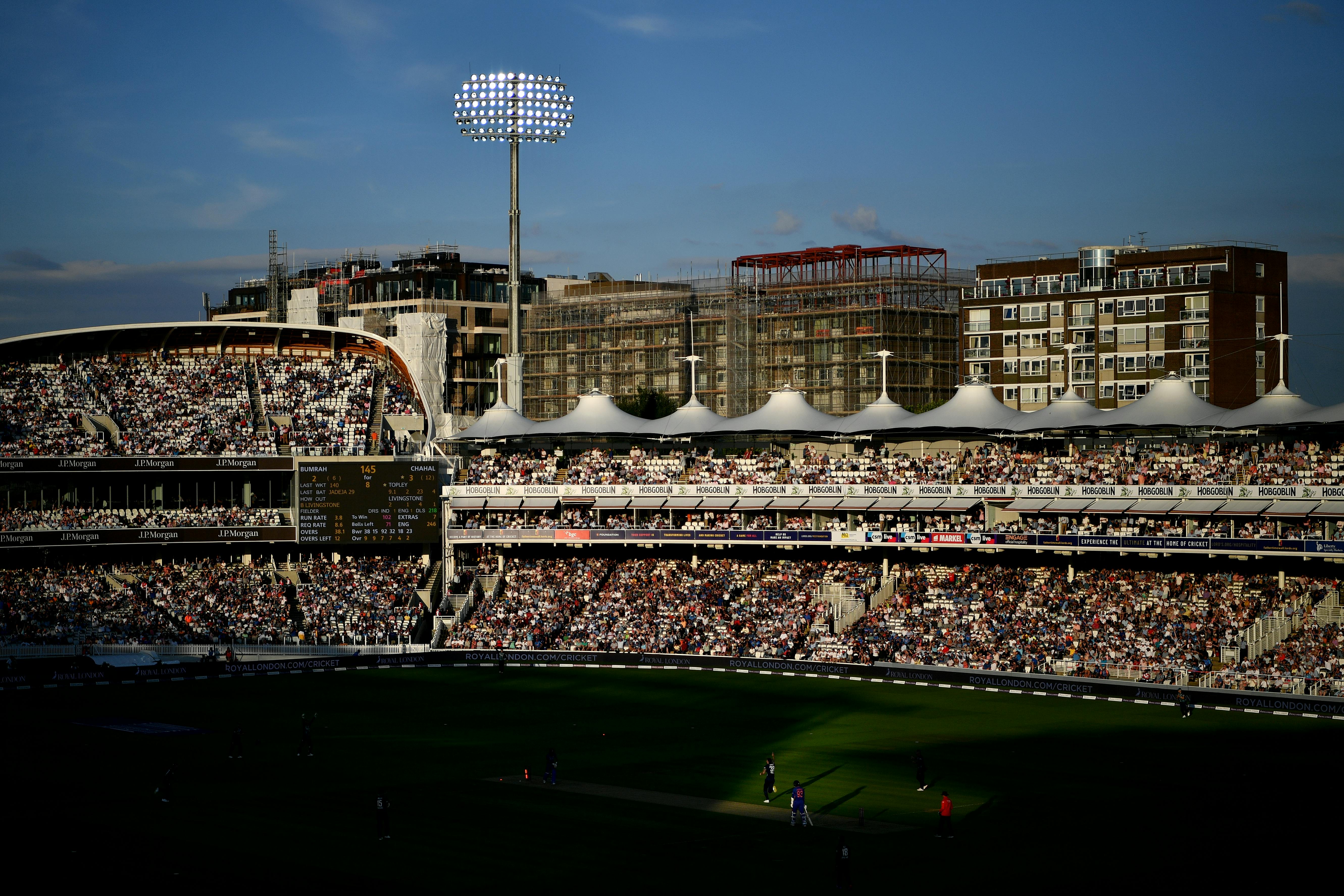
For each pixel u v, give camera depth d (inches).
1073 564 4505.4
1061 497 4402.1
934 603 4483.3
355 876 2000.5
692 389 5654.5
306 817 2375.7
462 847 2175.2
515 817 2383.1
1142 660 3909.9
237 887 1937.7
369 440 5438.0
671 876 2018.9
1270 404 4448.8
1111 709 3585.1
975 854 2155.5
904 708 3646.7
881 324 6845.5
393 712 3619.6
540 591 5004.9
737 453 5506.9
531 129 5639.8
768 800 2536.9
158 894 1903.3
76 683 4082.2
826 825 2343.8
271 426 5433.1
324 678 4249.5
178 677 4229.8
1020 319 6456.7
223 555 5093.5
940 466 4781.0
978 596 4468.5
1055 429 4793.3
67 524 4788.4
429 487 5054.1
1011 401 6456.7
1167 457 4552.2
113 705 3720.5
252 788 2630.4
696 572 4977.9
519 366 5703.7
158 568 4940.9
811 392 7027.6
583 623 4776.1
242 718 3511.3
